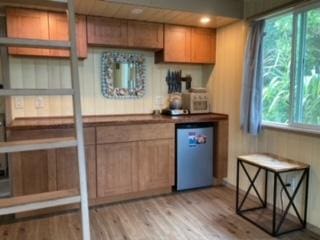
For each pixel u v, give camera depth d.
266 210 2.90
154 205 3.04
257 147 3.07
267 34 2.99
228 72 3.50
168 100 3.87
